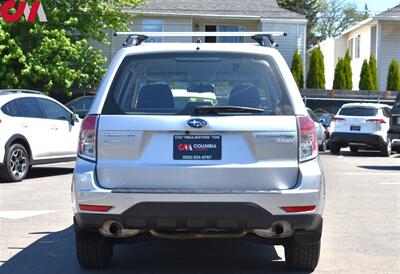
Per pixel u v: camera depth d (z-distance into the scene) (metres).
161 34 6.43
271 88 5.68
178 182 5.39
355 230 8.27
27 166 13.23
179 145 5.42
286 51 34.03
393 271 6.29
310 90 31.28
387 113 22.09
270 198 5.32
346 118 21.80
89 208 5.41
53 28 25.11
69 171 15.15
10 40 24.00
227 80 5.86
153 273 6.17
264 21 33.34
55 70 24.34
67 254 6.92
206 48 5.86
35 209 9.62
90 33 25.95
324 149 24.20
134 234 5.62
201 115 5.45
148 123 5.42
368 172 15.78
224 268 6.38
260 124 5.42
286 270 6.27
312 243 5.76
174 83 5.89
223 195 5.30
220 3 33.97
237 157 5.41
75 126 14.69
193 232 5.58
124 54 5.83
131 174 5.42
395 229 8.35
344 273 6.19
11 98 12.96
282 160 5.43
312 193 5.38
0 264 6.50
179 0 33.69
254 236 5.86
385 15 34.09
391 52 34.78
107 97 5.59
